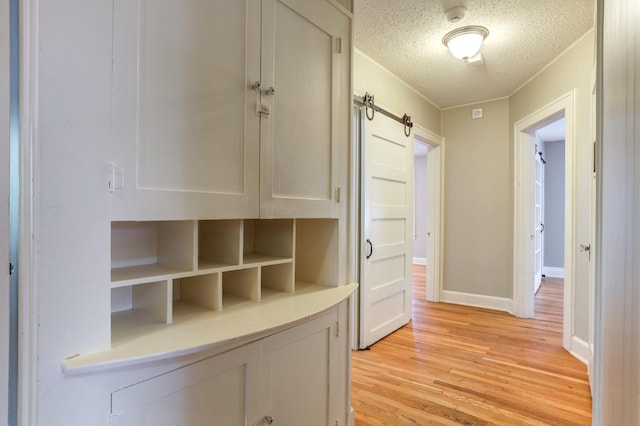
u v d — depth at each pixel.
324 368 1.53
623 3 0.92
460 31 2.51
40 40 0.77
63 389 0.81
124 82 0.92
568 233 2.85
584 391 2.22
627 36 0.89
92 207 0.87
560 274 5.89
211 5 1.15
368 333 2.96
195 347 0.97
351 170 1.77
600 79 1.41
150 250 1.35
